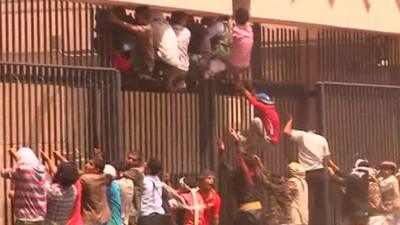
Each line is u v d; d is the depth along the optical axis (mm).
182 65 30984
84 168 28344
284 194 32938
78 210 26906
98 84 29219
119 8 30234
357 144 37844
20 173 26000
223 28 32281
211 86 32781
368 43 38906
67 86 28547
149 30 30047
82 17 29781
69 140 28562
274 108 33781
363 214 35250
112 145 29359
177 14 31297
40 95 28016
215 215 30812
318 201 35062
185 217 30281
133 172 28500
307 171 34750
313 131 36406
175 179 31734
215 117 32875
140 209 28672
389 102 39219
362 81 38500
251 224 31719
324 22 36344
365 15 37906
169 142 31719
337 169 35469
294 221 33312
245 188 31812
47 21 29266
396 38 39875
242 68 32812
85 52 29641
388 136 39094
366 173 35281
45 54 28500
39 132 28203
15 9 29031
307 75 36469
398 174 37125
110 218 27719
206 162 32531
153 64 30375
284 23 35438
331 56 37406
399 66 39812
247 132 33625
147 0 30328
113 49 30062
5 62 27328
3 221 27438
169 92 31703
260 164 32344
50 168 27219
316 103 36469
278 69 35500
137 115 30906
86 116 28984
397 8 39281
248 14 32656
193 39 31984
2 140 27766
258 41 34719
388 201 36188
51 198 26438
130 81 30656
